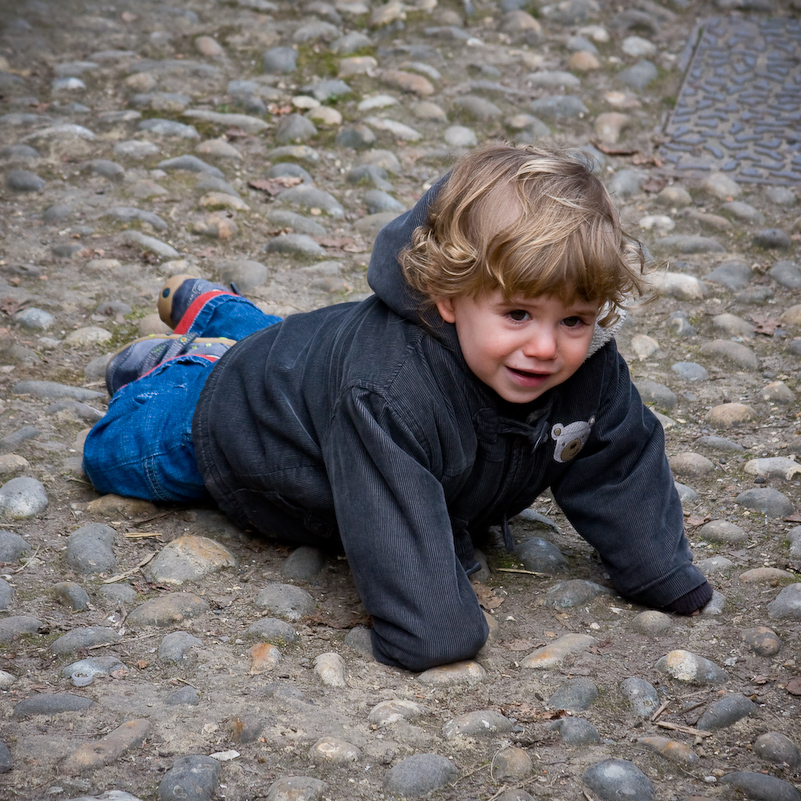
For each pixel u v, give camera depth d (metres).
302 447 3.03
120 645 2.77
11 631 2.79
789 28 8.63
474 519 3.14
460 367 2.78
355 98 7.44
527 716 2.53
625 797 2.24
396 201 6.27
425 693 2.63
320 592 3.15
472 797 2.24
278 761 2.31
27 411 4.09
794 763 2.39
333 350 3.03
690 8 8.95
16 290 5.00
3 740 2.33
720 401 4.52
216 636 2.84
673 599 3.03
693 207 6.36
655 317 5.23
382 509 2.72
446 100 7.53
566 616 3.05
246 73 7.79
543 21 8.67
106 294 5.09
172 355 3.96
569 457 3.03
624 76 7.89
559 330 2.65
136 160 6.46
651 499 3.06
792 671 2.76
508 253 2.49
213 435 3.30
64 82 7.40
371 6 8.86
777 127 7.25
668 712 2.58
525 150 2.76
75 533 3.30
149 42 8.12
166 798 2.16
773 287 5.54
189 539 3.27
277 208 6.11
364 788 2.24
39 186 6.06
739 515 3.64
